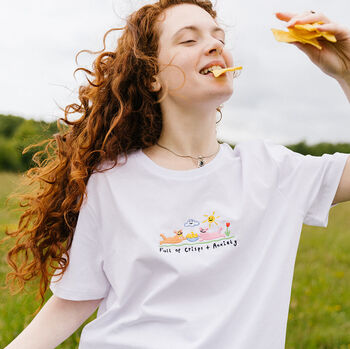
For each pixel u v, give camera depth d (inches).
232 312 62.2
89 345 67.0
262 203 67.0
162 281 64.9
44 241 78.3
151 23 72.5
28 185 85.9
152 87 72.2
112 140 72.8
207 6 80.4
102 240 69.6
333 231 284.0
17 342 69.2
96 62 78.7
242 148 72.9
